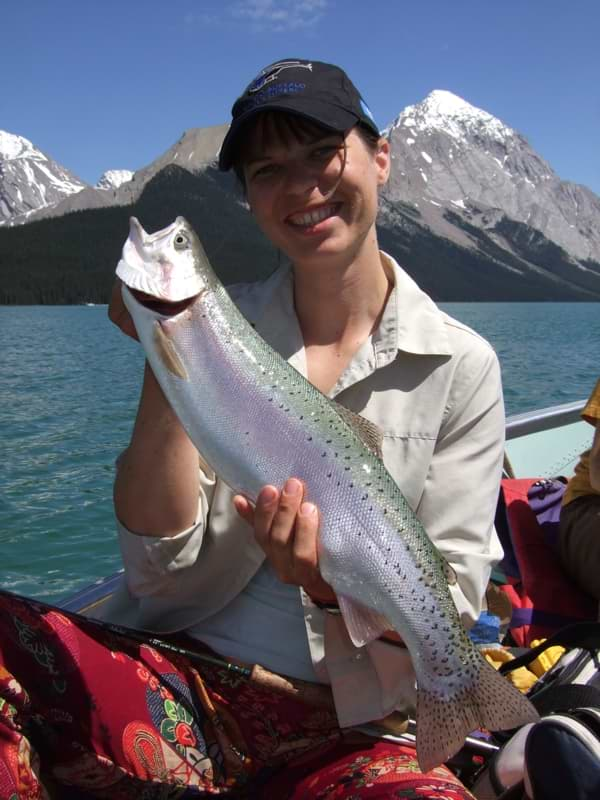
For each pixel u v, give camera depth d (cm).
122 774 70
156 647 77
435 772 71
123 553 79
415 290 79
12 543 285
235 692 77
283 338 83
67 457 448
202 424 71
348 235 77
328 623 75
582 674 88
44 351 1461
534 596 132
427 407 78
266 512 67
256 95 74
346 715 74
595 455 127
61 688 68
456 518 77
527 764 66
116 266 70
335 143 74
